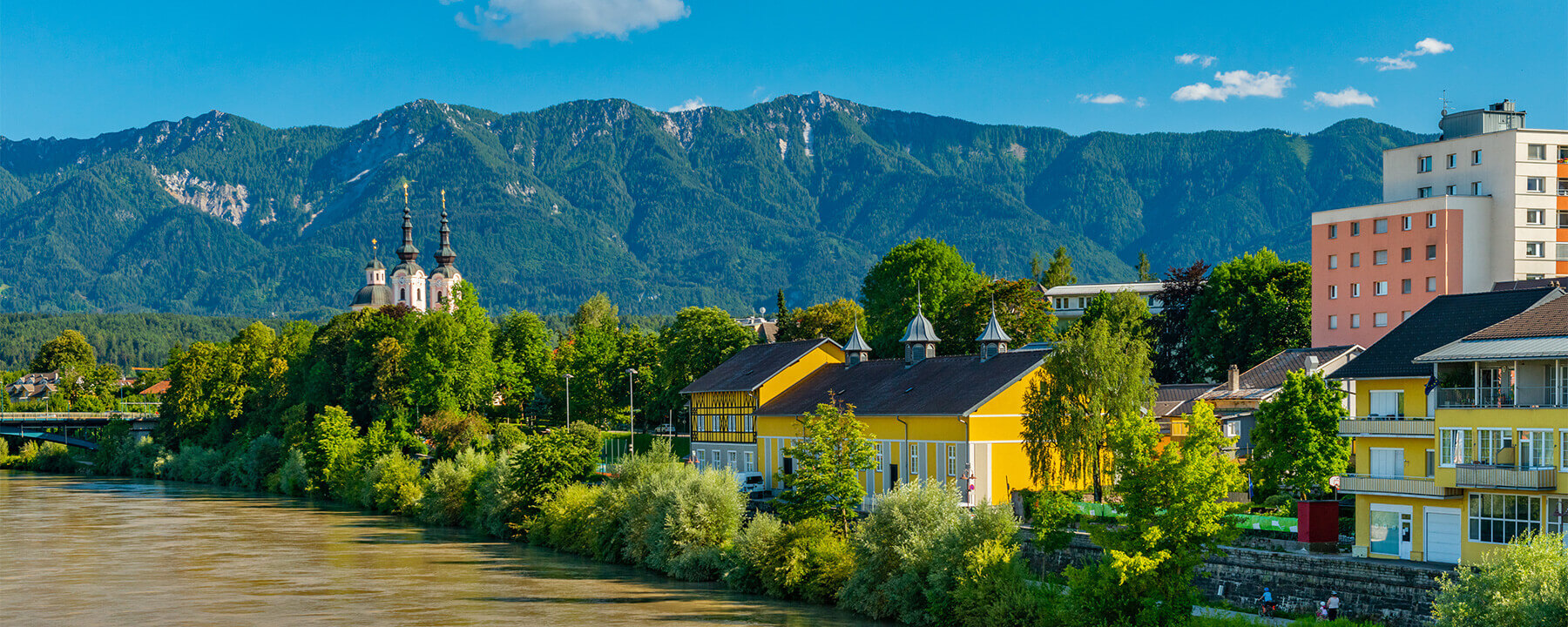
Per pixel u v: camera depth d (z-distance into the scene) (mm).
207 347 194125
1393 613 52844
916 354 104062
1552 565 44031
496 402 173500
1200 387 105250
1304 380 74062
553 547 96125
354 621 67562
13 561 90312
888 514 66438
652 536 83938
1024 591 57312
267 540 102125
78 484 167625
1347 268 124438
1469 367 58031
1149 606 53438
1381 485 59875
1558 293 63094
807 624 65188
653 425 167125
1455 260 116875
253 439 175750
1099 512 71375
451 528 111250
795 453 77562
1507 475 53844
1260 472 74500
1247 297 119500
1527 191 118125
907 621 63656
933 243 144750
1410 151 128500
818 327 154750
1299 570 56969
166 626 66750
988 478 84188
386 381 163125
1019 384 85938
